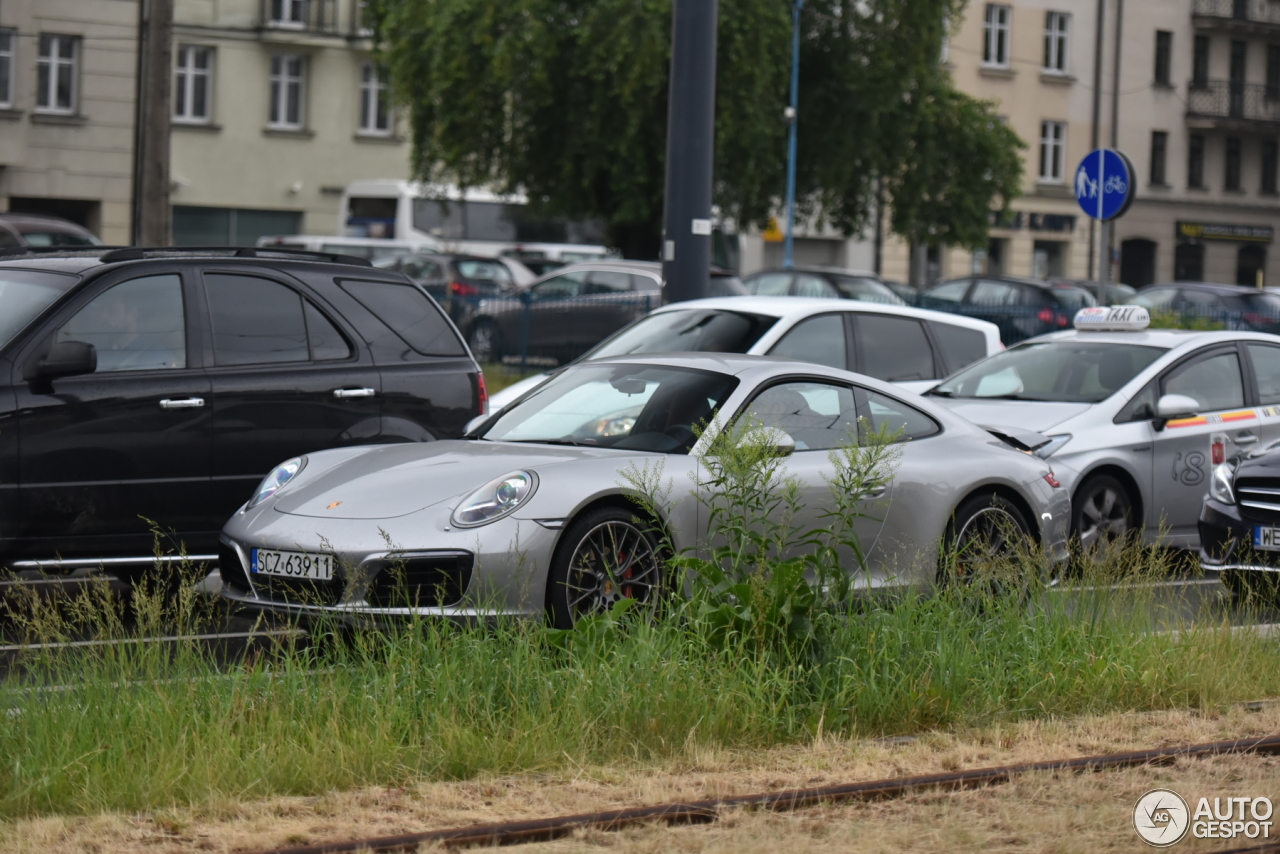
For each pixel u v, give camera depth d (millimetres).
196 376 22562
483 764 14219
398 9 79500
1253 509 24188
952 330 33344
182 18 115062
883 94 85188
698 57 36531
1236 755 15234
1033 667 17234
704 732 15141
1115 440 28109
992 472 21766
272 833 12305
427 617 17281
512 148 78625
